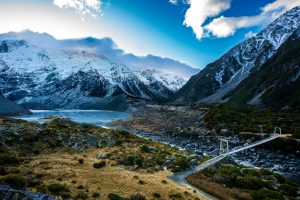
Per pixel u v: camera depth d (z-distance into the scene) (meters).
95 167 56.09
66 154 67.81
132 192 42.47
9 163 53.94
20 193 34.22
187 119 180.38
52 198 34.56
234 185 51.88
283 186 53.97
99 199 39.06
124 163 60.22
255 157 88.88
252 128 120.75
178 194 42.53
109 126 190.50
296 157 88.44
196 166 61.56
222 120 139.88
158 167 58.44
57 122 99.81
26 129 77.56
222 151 86.19
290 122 130.12
